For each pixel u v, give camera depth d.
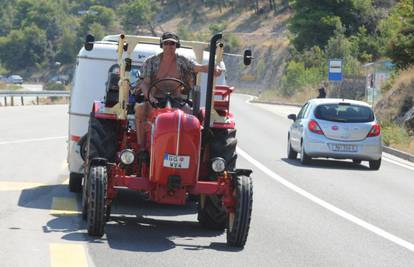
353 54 131.00
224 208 16.98
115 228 16.77
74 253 14.08
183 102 16.16
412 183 29.12
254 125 60.44
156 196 15.36
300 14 160.25
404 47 66.06
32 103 88.81
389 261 15.16
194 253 14.73
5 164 27.61
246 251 15.25
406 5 67.44
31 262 13.32
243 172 15.65
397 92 60.66
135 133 17.34
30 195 20.86
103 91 21.92
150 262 13.73
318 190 25.39
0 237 15.18
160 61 16.17
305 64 138.75
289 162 34.25
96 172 15.23
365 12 158.25
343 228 18.58
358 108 33.72
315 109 33.72
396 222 19.92
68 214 18.14
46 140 37.81
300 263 14.50
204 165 16.86
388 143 46.19
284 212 20.53
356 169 33.09
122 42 17.28
